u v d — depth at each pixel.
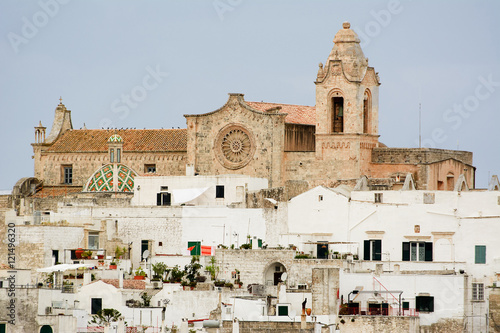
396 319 197.12
